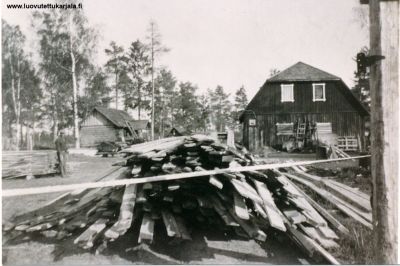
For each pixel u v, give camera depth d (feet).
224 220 15.37
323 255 13.70
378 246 10.39
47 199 24.95
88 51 78.74
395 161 10.14
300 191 19.98
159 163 17.04
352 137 76.18
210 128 293.23
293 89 79.25
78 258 14.33
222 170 15.66
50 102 101.14
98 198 18.51
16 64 91.25
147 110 178.29
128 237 16.37
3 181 33.35
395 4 10.14
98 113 115.03
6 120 94.12
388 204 10.13
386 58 10.12
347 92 77.71
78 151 80.43
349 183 30.14
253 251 15.35
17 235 16.51
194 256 14.73
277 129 78.74
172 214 16.56
